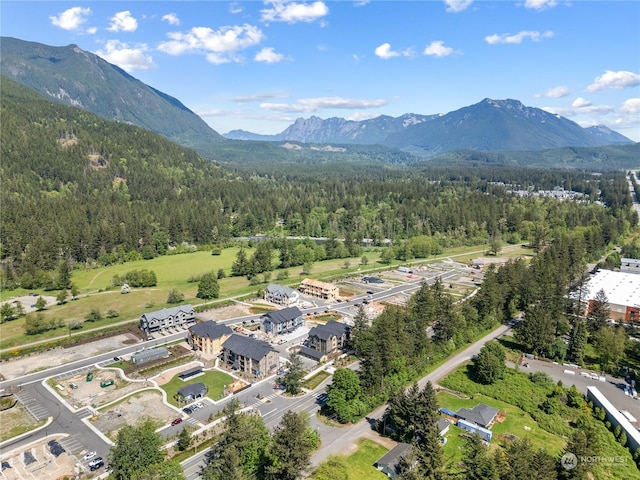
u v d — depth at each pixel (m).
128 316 173.75
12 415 105.00
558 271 187.62
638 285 185.12
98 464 85.69
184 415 105.00
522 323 145.25
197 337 143.88
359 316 144.50
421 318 140.88
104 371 127.94
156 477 75.56
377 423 99.69
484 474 73.69
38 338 151.00
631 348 139.12
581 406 108.69
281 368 130.12
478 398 114.69
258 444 84.44
